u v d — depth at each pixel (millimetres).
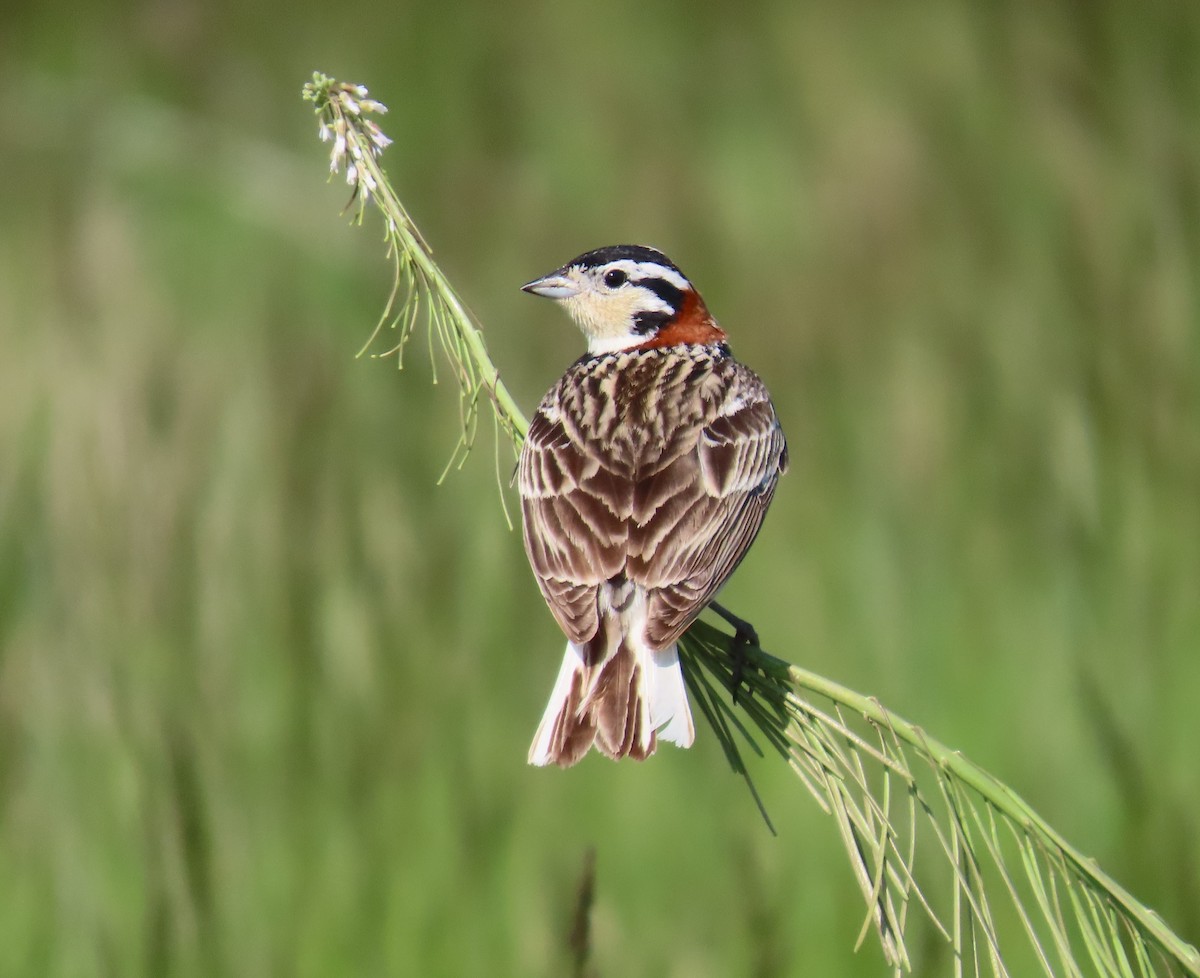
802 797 10750
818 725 6848
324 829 10141
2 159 20250
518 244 19156
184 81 23203
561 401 8492
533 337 16828
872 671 11883
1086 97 18141
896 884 6477
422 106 23484
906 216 18031
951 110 19828
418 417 13758
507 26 25125
